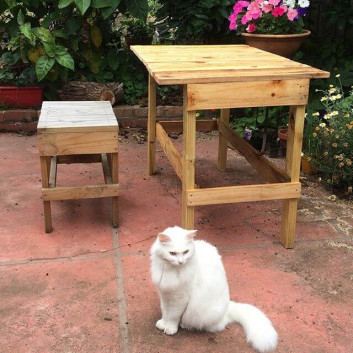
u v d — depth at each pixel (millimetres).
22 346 2207
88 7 4867
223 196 2910
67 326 2338
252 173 4312
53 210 3518
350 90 4805
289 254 2998
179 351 2191
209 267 2246
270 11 4246
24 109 5312
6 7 5047
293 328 2348
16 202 3635
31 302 2504
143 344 2230
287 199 2990
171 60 3184
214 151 4844
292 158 2936
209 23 5258
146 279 2707
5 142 4961
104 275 2740
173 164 3422
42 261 2869
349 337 2295
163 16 5535
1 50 5488
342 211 3557
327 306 2512
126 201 3699
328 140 3889
